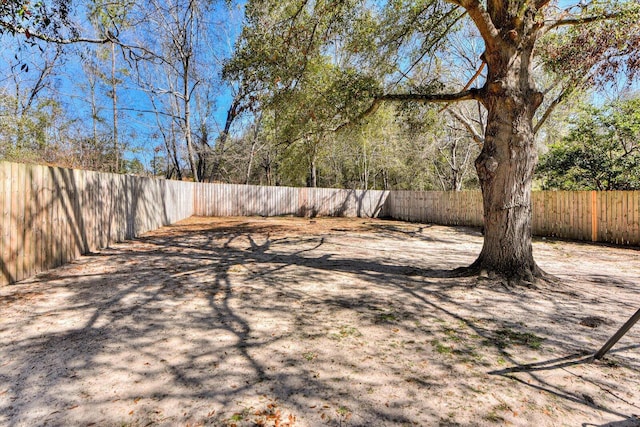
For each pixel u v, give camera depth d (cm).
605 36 575
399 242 936
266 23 618
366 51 659
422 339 299
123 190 840
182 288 445
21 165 462
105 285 451
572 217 1033
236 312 359
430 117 895
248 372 238
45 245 520
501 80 464
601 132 1170
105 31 652
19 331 302
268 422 185
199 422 184
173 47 1557
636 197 891
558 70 727
